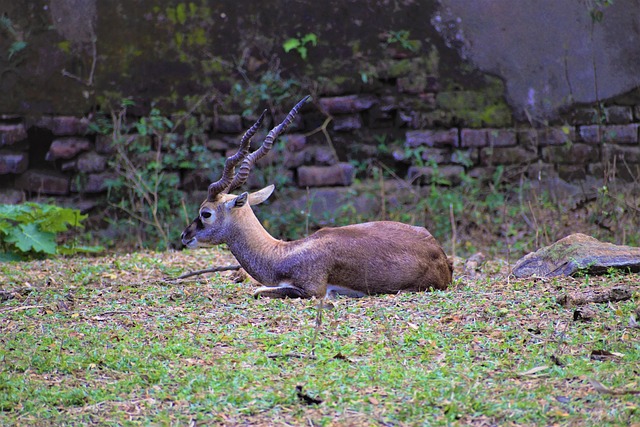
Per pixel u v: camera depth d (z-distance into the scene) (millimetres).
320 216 15344
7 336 7828
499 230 14500
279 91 15656
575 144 15805
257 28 15742
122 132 15680
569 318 7914
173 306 8914
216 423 5918
